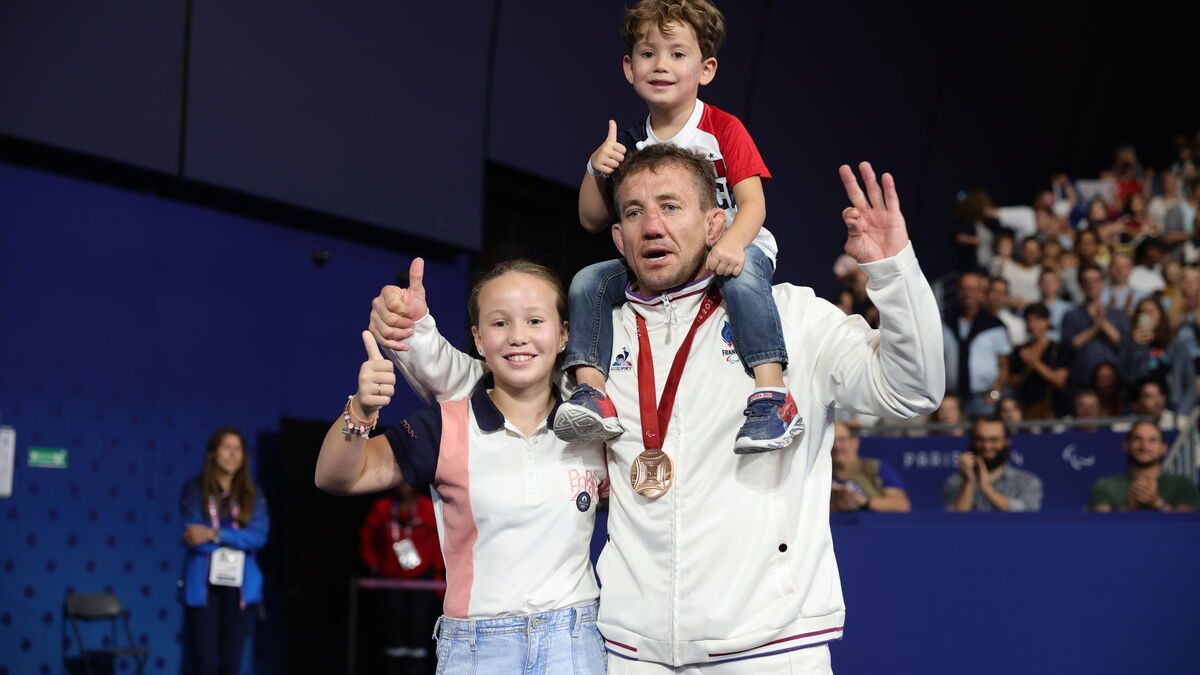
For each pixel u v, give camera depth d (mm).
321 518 7957
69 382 6629
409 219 8414
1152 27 16484
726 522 2453
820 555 2520
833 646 3428
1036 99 15273
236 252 7633
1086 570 3281
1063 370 8703
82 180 6727
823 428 2611
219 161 7160
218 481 7020
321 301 8203
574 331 2654
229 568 6922
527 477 2561
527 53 9195
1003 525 3350
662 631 2443
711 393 2527
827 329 2602
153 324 7102
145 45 6742
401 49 8258
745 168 2811
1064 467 6938
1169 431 6750
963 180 14188
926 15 13195
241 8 7215
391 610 7777
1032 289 10250
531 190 9719
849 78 12344
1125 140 16500
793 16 11430
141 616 6949
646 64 2938
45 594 6473
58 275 6594
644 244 2525
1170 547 3230
